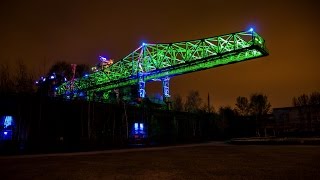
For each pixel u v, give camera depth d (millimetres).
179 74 69438
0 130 30734
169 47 71750
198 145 39719
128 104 45719
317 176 10375
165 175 11547
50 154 25516
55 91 44125
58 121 35531
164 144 41469
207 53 65938
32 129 32688
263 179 10016
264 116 78938
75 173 12609
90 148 31953
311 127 61875
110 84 73250
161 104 59906
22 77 36188
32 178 11375
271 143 36062
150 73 70875
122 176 11531
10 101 32031
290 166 13320
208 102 69562
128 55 79062
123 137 41125
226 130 72188
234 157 19203
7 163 17547
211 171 12391
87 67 55062
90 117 38531
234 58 62500
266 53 61000
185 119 58500
